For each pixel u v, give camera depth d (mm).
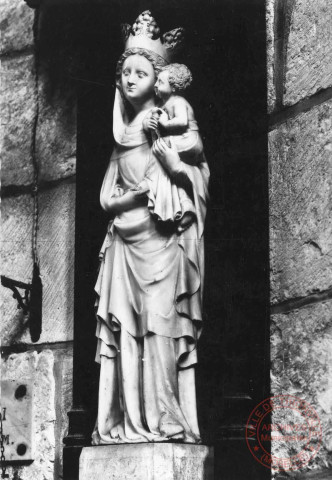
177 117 5375
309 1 4996
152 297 5227
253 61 5414
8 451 5984
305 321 4797
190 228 5305
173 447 5059
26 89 6387
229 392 5281
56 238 6137
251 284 5293
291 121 4984
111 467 5129
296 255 4867
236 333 5309
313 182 4844
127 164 5480
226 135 5504
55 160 6223
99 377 5664
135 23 5648
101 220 5965
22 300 6141
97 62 6141
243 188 5398
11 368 6137
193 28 5723
